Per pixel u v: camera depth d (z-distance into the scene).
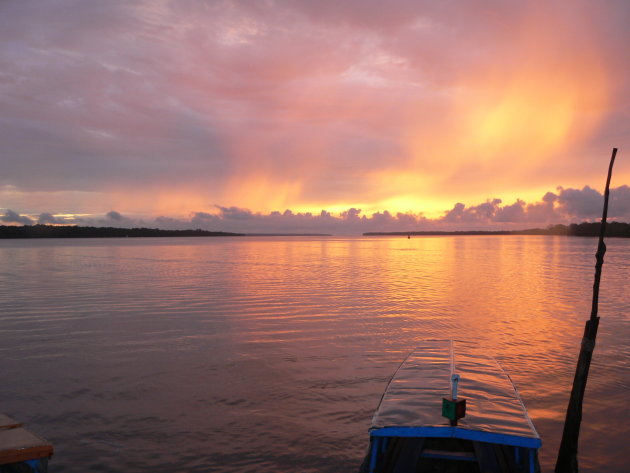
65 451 10.84
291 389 14.66
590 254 99.31
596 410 13.12
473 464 7.84
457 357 11.66
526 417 8.43
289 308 29.11
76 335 21.78
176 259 81.12
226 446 11.09
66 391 14.48
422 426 7.79
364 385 15.01
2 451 6.55
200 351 18.92
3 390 14.56
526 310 28.64
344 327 23.53
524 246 156.12
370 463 7.97
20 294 35.56
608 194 9.92
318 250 122.56
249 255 95.25
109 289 38.47
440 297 34.09
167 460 10.48
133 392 14.40
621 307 29.70
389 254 99.81
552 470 10.23
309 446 11.10
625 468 10.30
